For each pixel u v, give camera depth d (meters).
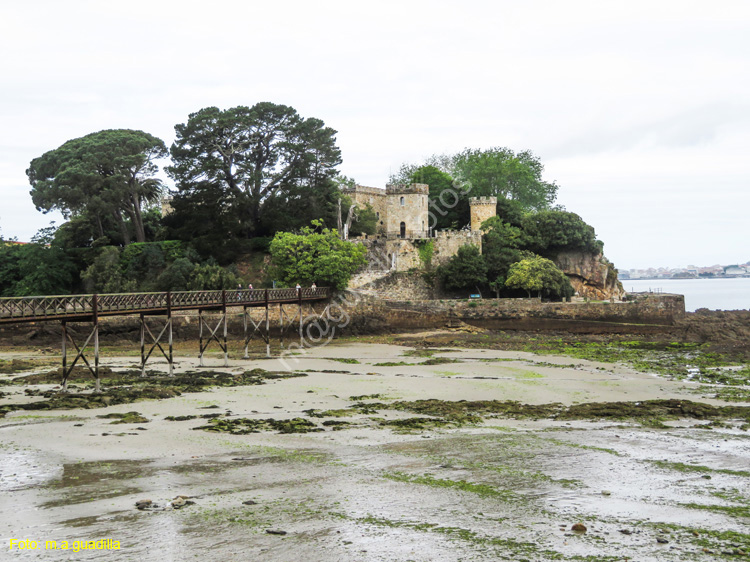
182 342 79.94
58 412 38.41
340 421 36.09
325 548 18.42
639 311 90.88
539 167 148.62
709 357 63.78
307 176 107.75
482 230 113.06
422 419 36.53
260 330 85.56
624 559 17.64
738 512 21.28
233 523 20.31
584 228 112.69
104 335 79.88
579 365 59.25
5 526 20.05
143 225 115.38
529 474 25.66
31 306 42.88
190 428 34.22
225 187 106.25
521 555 17.91
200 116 103.69
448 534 19.44
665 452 29.02
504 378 51.34
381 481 24.77
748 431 33.25
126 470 26.31
